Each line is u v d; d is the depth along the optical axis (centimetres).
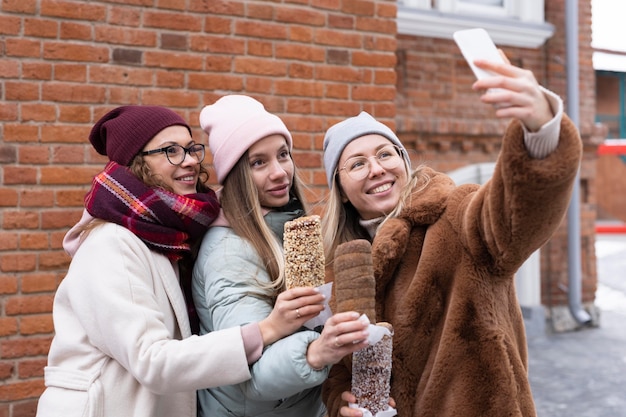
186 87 361
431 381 173
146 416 180
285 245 165
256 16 377
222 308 178
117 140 194
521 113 138
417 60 691
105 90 343
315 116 391
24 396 325
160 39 355
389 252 177
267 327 167
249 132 194
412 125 669
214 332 170
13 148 325
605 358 679
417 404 175
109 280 177
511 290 186
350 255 159
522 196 150
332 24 396
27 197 327
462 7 701
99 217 187
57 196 333
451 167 701
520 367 173
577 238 786
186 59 360
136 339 170
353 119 203
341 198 205
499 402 168
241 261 183
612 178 2103
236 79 372
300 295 162
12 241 324
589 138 811
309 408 195
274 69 381
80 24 338
